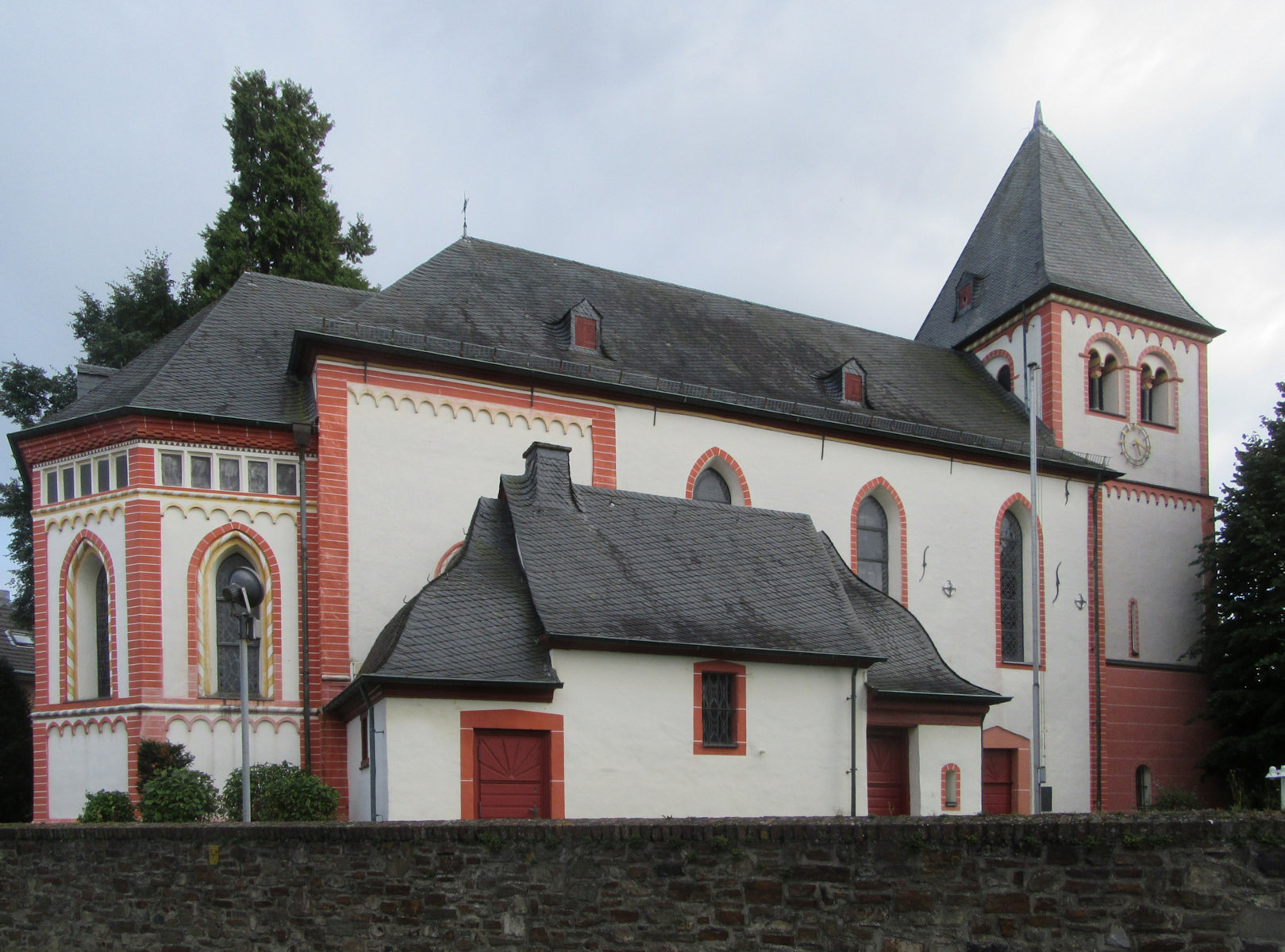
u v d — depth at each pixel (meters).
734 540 23.69
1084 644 33.00
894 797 22.89
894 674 23.12
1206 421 38.44
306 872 11.90
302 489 23.19
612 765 19.20
